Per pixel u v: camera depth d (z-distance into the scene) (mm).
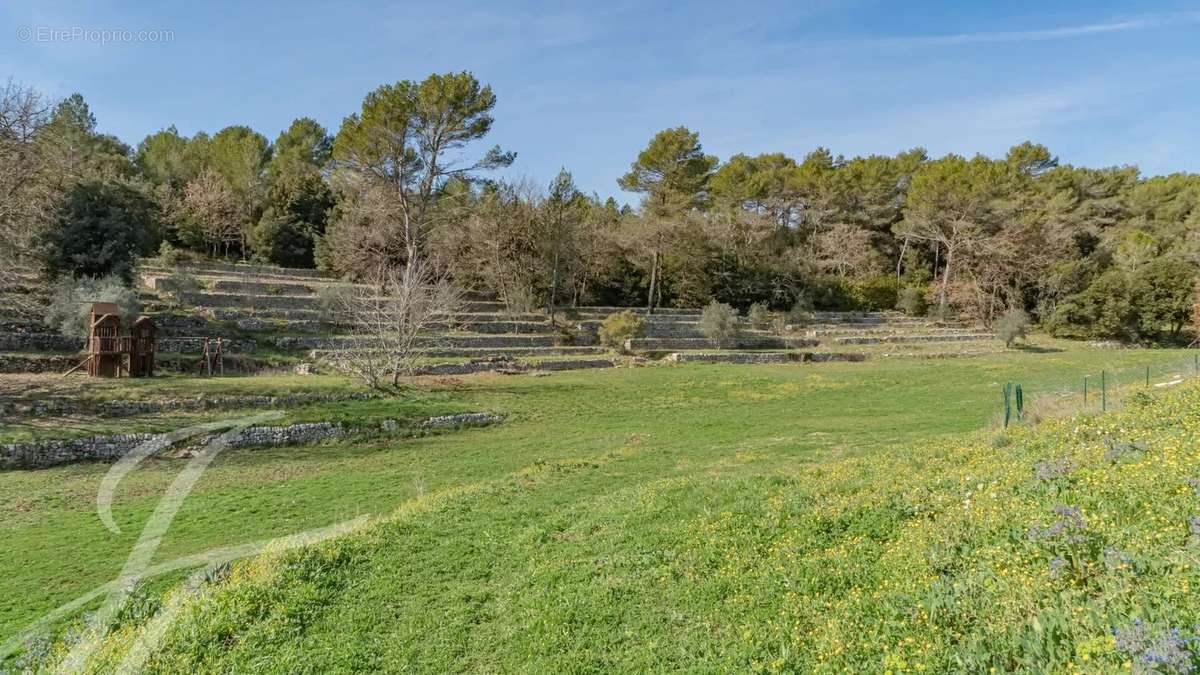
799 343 51500
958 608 5383
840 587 6809
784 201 72312
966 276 62562
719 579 7836
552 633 7246
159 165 65062
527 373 37219
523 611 7957
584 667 6480
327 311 40156
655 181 67438
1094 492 6859
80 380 25234
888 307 65688
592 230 59094
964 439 14883
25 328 30062
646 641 6797
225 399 24141
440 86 46906
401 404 26859
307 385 27859
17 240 30984
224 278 47969
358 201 55438
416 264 45344
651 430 24422
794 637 6004
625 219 65500
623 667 6375
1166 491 6316
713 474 14812
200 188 57531
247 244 61750
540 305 53844
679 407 29641
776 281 63875
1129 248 59688
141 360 27422
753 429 23938
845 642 5516
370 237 51719
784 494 10953
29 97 30625
